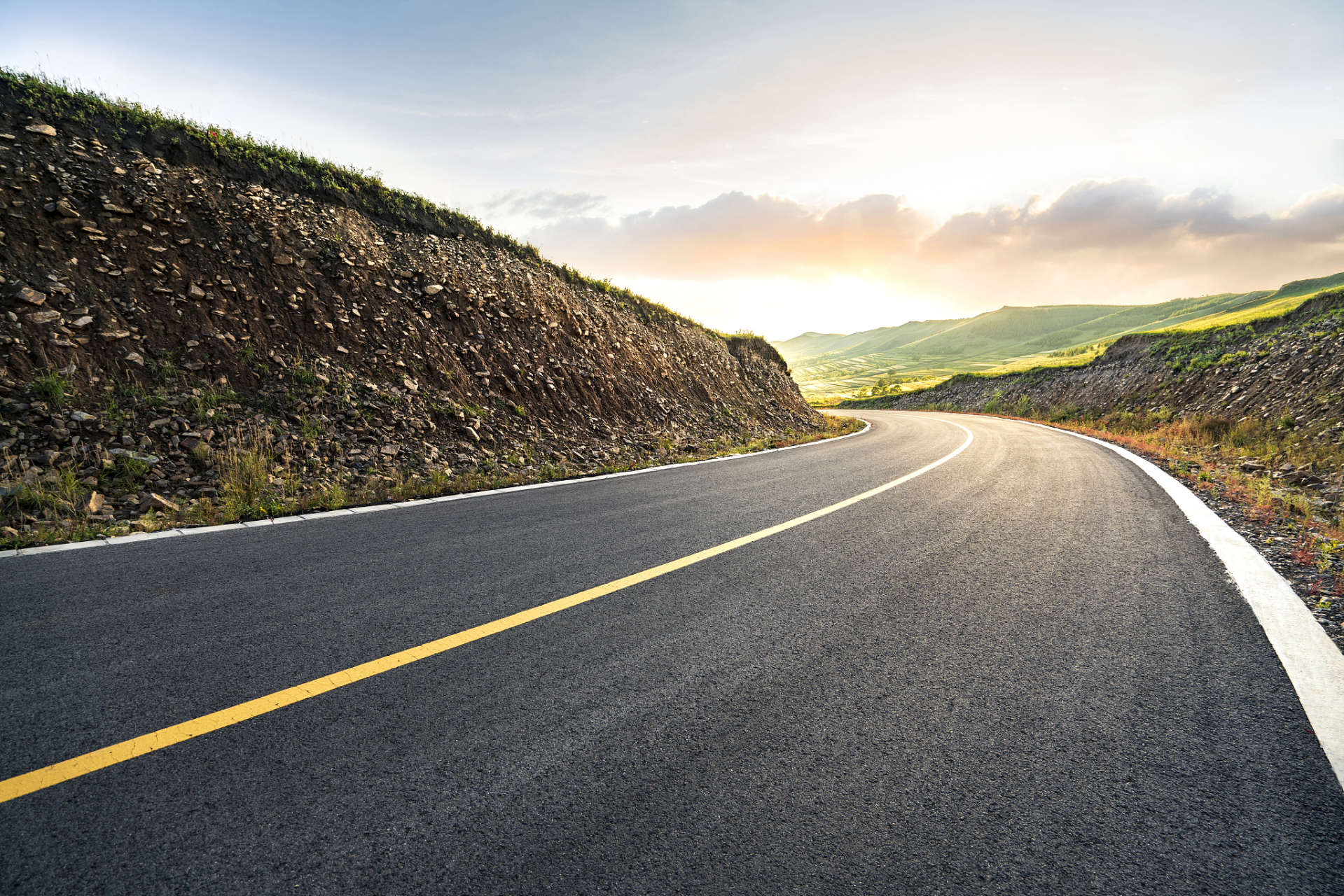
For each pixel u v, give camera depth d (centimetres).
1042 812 172
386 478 730
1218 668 263
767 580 381
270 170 1051
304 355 884
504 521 538
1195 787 183
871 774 188
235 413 748
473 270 1276
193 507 568
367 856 152
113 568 375
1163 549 465
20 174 755
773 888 144
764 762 193
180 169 925
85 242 764
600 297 1727
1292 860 154
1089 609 336
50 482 548
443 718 215
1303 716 224
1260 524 563
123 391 691
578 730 210
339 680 240
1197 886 146
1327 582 387
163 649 263
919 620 318
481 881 146
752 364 2508
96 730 200
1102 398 2494
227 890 141
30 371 641
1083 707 230
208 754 190
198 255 860
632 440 1238
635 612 323
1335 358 1337
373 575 372
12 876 142
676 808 172
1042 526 541
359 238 1102
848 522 554
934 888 145
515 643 280
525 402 1126
